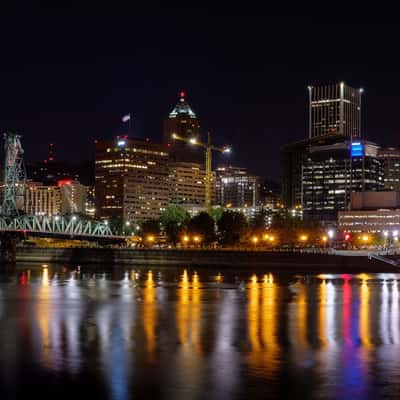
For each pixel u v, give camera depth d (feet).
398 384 223.71
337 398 209.05
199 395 211.82
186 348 280.92
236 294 498.28
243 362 254.06
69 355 266.57
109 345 287.69
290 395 211.82
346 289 541.34
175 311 399.85
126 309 409.49
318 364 250.98
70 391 216.13
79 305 431.02
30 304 436.76
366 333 320.29
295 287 558.56
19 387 220.64
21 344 290.15
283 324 348.38
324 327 338.54
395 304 437.17
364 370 242.17
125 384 223.71
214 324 347.77
